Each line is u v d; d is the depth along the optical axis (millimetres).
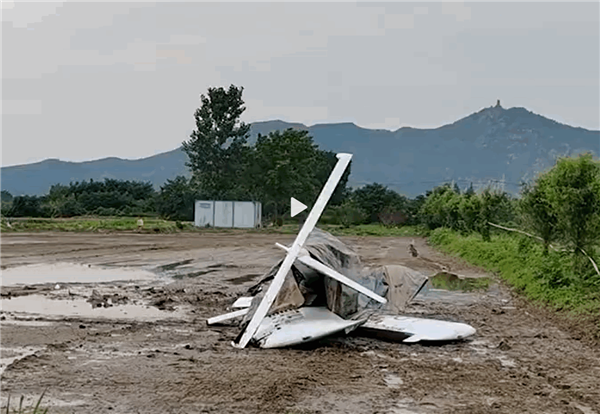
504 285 22672
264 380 9797
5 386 9430
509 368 10859
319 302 13891
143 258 30266
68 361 10930
